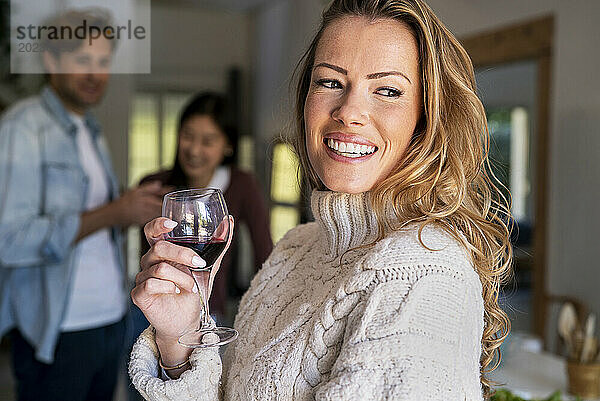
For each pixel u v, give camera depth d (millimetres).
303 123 1199
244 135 5266
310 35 1164
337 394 727
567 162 3527
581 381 1986
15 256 2469
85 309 2643
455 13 4242
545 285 3709
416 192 896
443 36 926
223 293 2934
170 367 1045
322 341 864
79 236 2553
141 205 2645
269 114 5168
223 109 2934
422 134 933
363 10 911
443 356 726
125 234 2883
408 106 902
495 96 6641
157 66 4531
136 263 2896
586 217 3398
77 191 2654
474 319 787
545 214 3717
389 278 810
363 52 892
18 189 2494
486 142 990
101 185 2773
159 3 4516
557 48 3549
